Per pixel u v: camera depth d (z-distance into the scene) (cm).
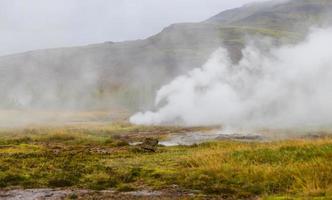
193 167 2853
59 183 2575
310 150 2919
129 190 2394
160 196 2220
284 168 2481
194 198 2141
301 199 1928
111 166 3144
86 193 2342
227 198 2141
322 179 2248
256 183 2339
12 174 2752
